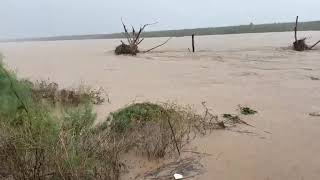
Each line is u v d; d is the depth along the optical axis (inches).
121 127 243.0
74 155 179.3
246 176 199.0
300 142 246.1
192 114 288.7
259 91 418.6
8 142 188.7
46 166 178.9
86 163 182.5
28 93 245.0
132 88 447.5
